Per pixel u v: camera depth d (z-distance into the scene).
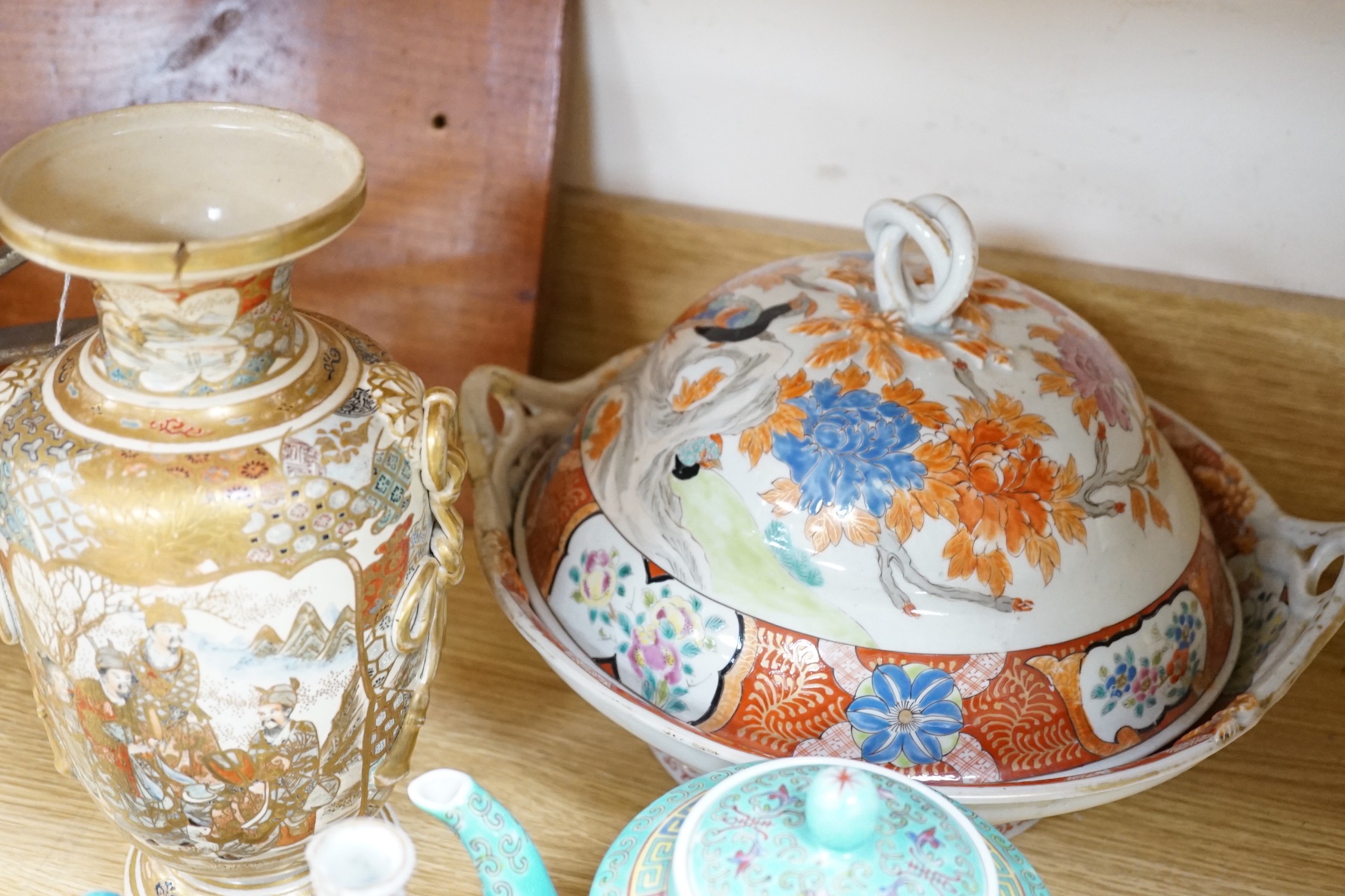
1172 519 0.62
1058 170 0.81
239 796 0.49
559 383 0.80
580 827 0.65
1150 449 0.63
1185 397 0.82
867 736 0.56
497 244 0.81
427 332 0.84
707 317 0.66
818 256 0.70
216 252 0.39
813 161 0.85
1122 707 0.58
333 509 0.45
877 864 0.42
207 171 0.48
